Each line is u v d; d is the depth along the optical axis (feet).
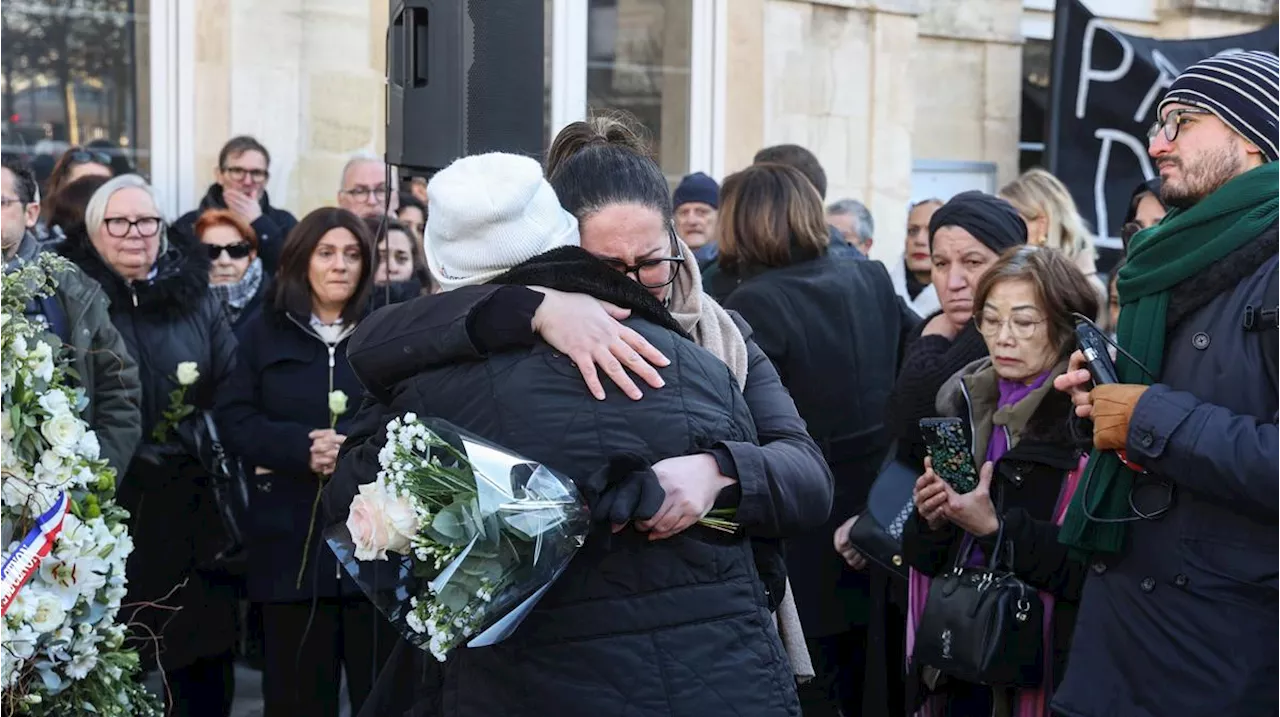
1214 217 9.39
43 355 8.99
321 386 14.73
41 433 8.91
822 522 8.15
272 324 14.87
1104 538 9.69
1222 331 9.36
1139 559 9.58
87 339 13.29
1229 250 9.34
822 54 26.78
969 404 11.77
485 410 7.55
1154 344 9.66
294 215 22.89
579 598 7.40
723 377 7.92
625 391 7.50
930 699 11.78
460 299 7.73
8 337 8.88
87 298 13.43
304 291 14.83
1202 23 31.86
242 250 18.85
